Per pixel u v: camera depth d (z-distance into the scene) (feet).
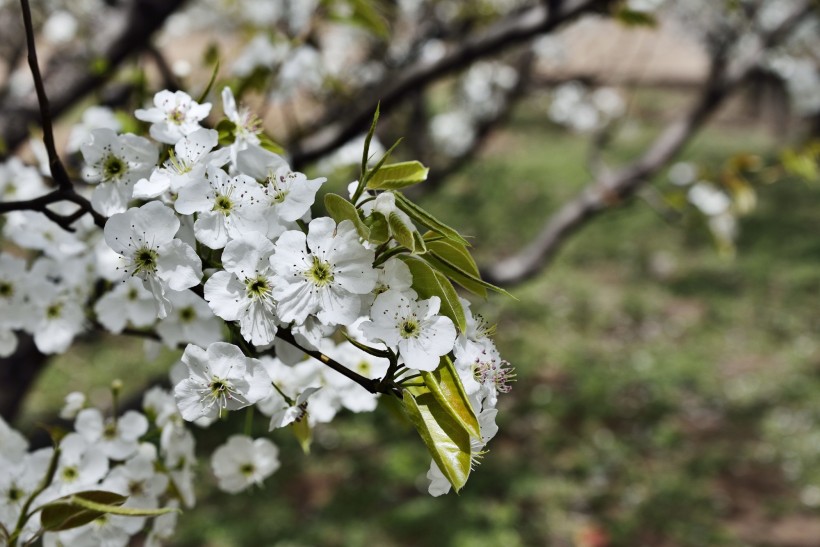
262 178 3.43
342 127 8.38
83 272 4.89
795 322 35.04
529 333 34.35
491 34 8.57
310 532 20.74
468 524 21.20
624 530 21.58
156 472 4.60
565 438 26.32
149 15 7.88
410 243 3.06
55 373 28.86
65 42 10.24
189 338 4.62
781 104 56.08
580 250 43.01
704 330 34.65
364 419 26.45
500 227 44.65
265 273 3.22
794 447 25.98
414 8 13.14
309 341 3.26
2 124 7.68
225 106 3.90
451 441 3.09
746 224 45.14
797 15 13.48
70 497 3.23
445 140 19.95
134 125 6.30
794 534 21.84
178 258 3.28
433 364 3.08
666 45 61.21
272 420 3.77
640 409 28.40
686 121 13.11
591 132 55.93
